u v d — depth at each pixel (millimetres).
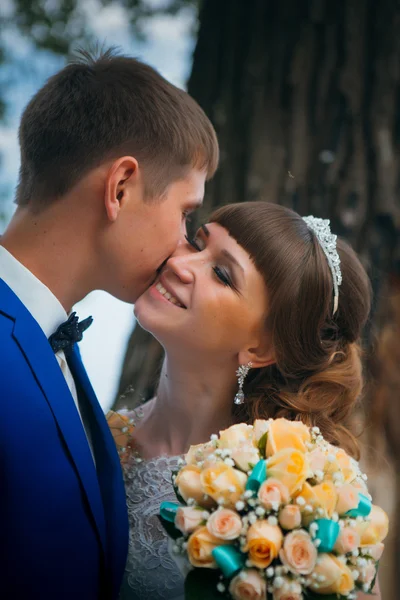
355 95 3912
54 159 2549
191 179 2684
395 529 3648
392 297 3709
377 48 3971
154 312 2828
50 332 2523
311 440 2500
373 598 2531
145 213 2580
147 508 2822
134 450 3039
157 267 2697
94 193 2533
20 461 2225
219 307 2801
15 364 2289
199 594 2207
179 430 3021
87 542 2287
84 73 2658
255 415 2979
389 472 3635
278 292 2842
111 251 2584
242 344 2895
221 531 2174
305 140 3904
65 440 2299
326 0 4043
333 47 3988
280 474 2240
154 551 2744
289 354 2943
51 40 5410
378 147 3832
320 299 2902
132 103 2584
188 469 2371
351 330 3086
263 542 2131
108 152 2539
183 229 2941
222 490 2234
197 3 5516
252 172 3877
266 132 3945
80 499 2295
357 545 2215
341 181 3816
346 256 3059
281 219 2918
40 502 2227
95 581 2312
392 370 3676
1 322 2328
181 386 2980
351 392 3061
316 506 2217
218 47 4184
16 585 2193
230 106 4062
